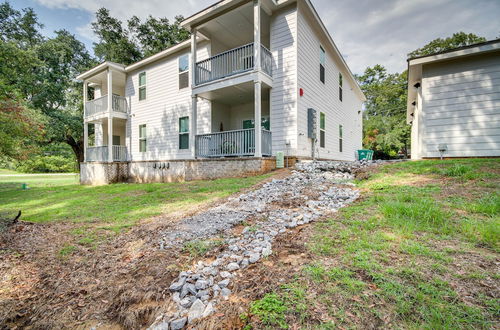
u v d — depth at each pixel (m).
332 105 12.19
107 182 12.55
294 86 8.42
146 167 12.12
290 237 2.75
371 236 2.49
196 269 2.31
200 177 9.20
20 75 16.23
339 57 12.24
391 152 24.45
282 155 8.20
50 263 2.82
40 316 1.97
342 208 3.58
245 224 3.43
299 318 1.48
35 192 10.15
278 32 8.77
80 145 23.08
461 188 3.80
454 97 7.36
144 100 13.05
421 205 3.10
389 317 1.41
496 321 1.32
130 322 1.80
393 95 26.38
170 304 1.89
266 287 1.85
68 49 20.36
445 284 1.64
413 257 2.01
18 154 11.72
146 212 4.86
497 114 6.87
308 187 5.22
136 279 2.29
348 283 1.73
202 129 10.68
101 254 2.96
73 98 22.08
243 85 8.52
